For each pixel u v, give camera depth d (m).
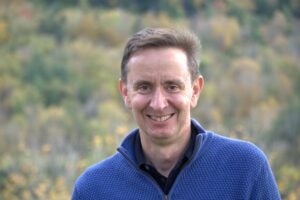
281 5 65.25
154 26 3.06
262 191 3.01
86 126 29.09
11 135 28.30
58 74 45.81
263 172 3.04
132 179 3.09
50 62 46.94
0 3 57.28
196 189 2.98
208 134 3.13
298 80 46.19
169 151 3.06
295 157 23.28
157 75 2.92
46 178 15.48
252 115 31.80
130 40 2.99
